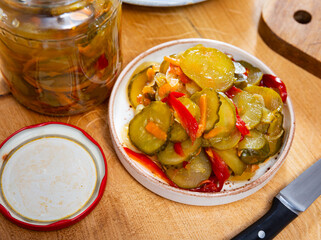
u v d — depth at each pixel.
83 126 0.30
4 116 0.30
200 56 0.27
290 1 0.37
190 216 0.26
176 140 0.25
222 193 0.25
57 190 0.26
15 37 0.23
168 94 0.26
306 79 0.34
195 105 0.25
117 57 0.29
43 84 0.26
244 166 0.26
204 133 0.25
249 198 0.27
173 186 0.26
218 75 0.27
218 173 0.26
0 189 0.26
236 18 0.37
